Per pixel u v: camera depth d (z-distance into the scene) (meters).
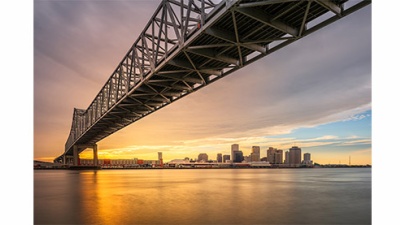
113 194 31.20
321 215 20.45
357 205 24.62
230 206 23.33
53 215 19.69
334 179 63.69
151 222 17.77
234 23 24.30
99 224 17.38
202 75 40.28
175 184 46.16
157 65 36.31
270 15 24.41
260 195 30.86
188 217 19.05
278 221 18.61
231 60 33.25
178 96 48.28
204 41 29.56
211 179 62.84
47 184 45.06
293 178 68.25
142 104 52.03
